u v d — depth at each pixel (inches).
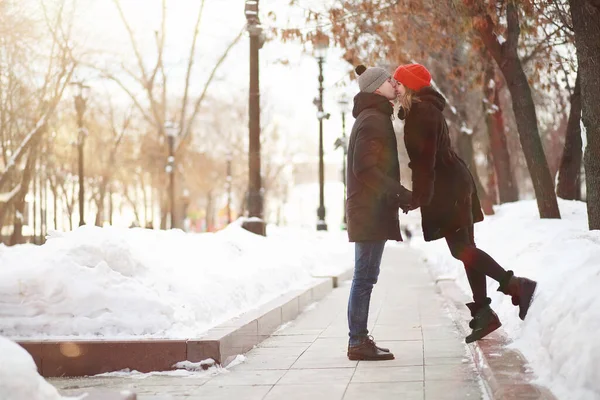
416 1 635.5
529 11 543.2
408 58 703.1
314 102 1371.8
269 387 246.1
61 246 312.2
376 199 279.4
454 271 642.2
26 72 1475.1
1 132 1529.3
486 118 1030.4
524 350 247.8
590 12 361.4
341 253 940.0
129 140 2827.3
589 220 377.4
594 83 365.1
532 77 680.4
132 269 314.5
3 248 330.6
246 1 673.0
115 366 274.7
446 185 278.4
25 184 1542.8
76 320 289.7
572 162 732.0
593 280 222.2
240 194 3804.1
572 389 190.5
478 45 623.8
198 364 273.3
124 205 4003.4
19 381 160.1
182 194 2453.2
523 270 336.2
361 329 290.8
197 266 374.0
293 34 687.7
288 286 490.6
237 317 338.6
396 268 937.5
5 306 292.2
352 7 672.4
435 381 244.8
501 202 1031.6
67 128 2357.3
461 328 354.9
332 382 250.5
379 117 276.2
